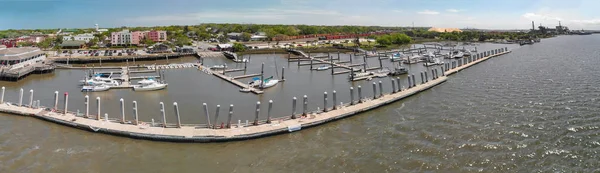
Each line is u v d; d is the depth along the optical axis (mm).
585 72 104062
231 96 80125
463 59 144750
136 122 52875
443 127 53906
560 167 40062
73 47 199625
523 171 39406
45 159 43688
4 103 63812
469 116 59219
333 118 57844
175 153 45906
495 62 136375
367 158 43688
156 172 41000
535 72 106625
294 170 41125
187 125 53906
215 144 48531
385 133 52250
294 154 45500
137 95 80438
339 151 46094
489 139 48406
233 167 42188
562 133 49906
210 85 93625
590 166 40156
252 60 154625
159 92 83875
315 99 76750
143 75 108812
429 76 106125
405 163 42031
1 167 41344
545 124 53812
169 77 105688
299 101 75000
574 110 60844
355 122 58000
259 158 44531
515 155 43250
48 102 72688
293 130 52969
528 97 71500
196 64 130875
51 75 109562
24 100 74625
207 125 52406
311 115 58594
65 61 139000
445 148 45875
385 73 109812
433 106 66875
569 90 77438
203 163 43281
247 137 49781
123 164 42844
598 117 56469
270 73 115375
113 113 64250
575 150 44281
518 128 52406
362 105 65250
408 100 72562
